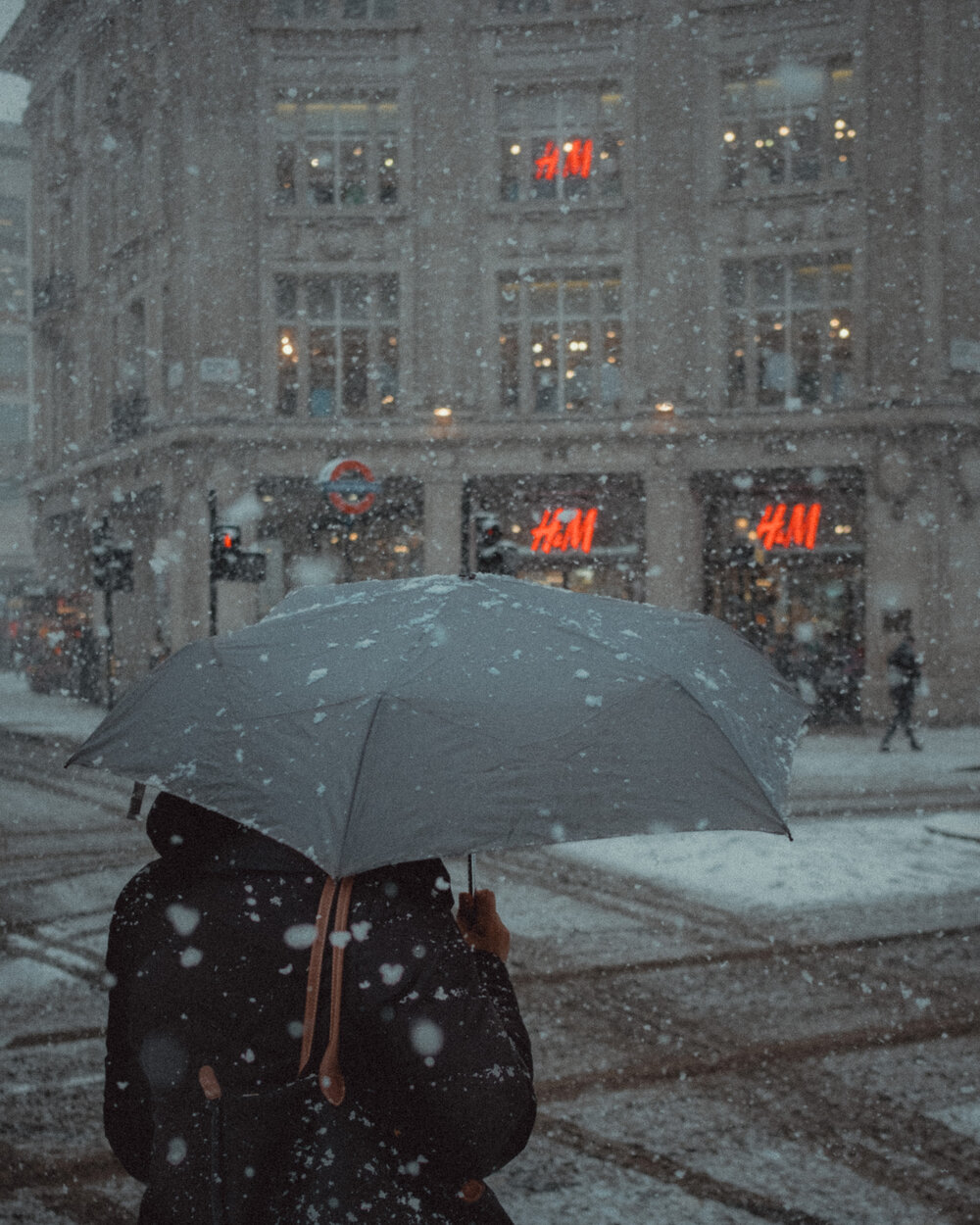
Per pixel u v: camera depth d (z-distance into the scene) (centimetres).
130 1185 434
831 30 2636
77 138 3406
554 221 2742
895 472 2592
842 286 2655
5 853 1117
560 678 202
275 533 2864
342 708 194
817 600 2703
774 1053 570
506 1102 181
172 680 217
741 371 2705
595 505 2767
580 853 1090
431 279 2758
